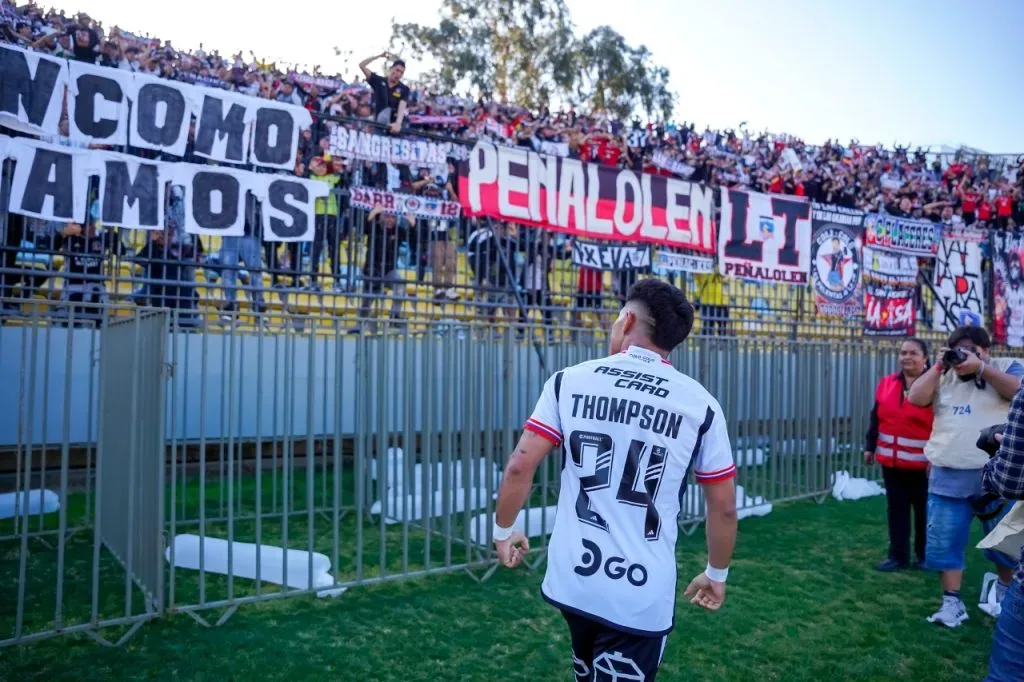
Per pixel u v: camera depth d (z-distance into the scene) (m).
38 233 8.37
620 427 2.53
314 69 12.09
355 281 9.35
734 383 7.82
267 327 8.36
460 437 6.87
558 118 14.48
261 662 4.21
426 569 5.66
